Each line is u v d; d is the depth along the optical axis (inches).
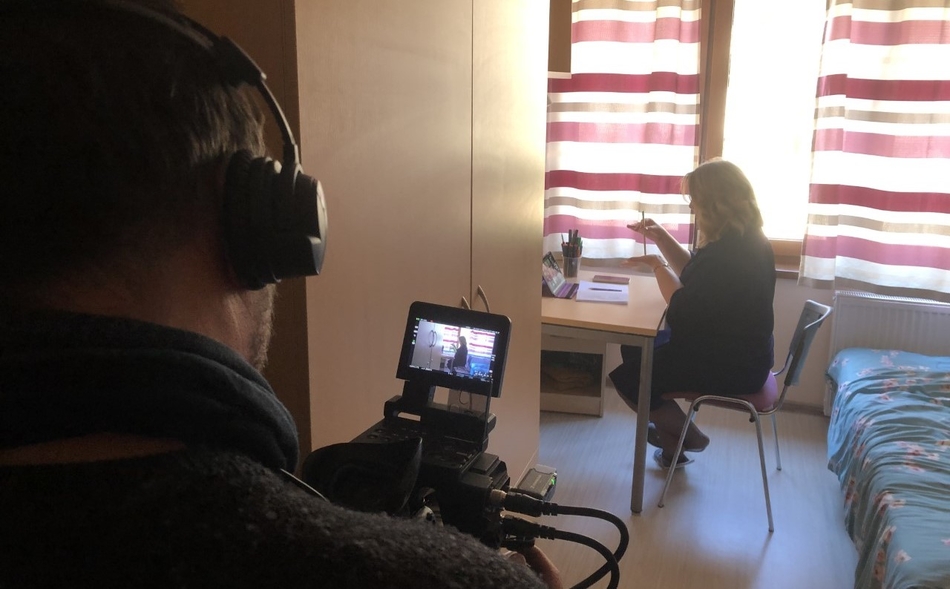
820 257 129.3
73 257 14.0
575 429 132.9
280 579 13.6
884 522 79.6
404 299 47.1
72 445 13.5
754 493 111.9
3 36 14.1
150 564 12.9
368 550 14.6
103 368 13.1
